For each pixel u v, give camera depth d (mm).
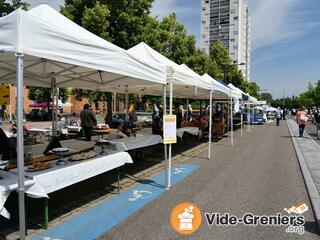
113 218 4953
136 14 17812
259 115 35031
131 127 10461
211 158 10688
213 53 47375
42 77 8016
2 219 4781
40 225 4574
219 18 108188
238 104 24125
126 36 17031
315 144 15281
